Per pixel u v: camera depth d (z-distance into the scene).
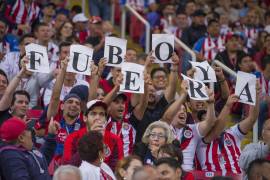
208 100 16.47
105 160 15.58
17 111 16.14
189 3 25.77
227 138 16.95
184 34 24.36
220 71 18.23
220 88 18.78
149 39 24.22
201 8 26.92
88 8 26.73
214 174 16.53
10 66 19.67
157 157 14.97
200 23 24.48
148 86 16.88
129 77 16.80
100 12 26.73
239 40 22.95
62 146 16.09
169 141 15.57
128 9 25.70
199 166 16.77
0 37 21.16
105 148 15.57
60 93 16.52
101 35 22.70
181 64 22.00
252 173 14.89
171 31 24.83
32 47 16.77
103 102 15.56
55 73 18.81
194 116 17.27
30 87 18.78
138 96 17.06
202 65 17.34
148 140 15.70
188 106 17.66
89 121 15.51
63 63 16.52
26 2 22.94
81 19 23.70
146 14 26.55
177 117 16.61
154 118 17.19
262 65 22.41
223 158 16.80
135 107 16.98
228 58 22.20
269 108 20.14
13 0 22.70
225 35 24.06
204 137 16.70
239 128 17.08
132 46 25.97
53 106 16.42
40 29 20.83
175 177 13.91
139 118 16.95
